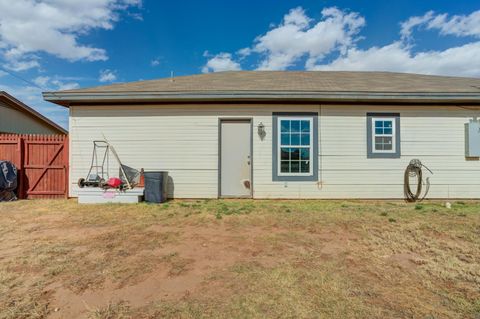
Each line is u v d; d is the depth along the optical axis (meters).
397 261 3.67
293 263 3.62
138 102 8.34
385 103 8.34
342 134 8.37
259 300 2.71
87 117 8.47
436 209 6.91
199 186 8.44
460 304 2.63
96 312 2.52
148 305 2.64
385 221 5.72
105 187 7.81
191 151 8.44
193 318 2.43
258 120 8.38
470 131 8.22
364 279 3.15
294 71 12.25
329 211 6.67
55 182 8.60
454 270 3.37
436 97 7.77
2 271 3.36
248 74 11.33
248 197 8.42
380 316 2.44
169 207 7.13
